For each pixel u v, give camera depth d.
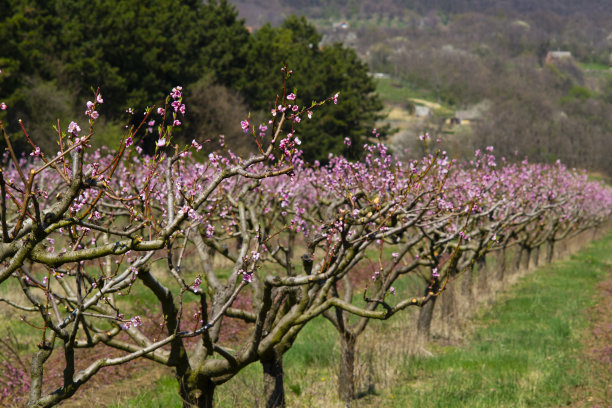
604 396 12.55
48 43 49.25
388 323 18.28
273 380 8.99
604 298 25.30
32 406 5.18
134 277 5.71
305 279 6.52
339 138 67.62
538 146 112.44
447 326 17.73
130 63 54.28
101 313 6.87
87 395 11.75
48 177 16.00
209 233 5.73
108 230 4.38
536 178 22.58
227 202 9.85
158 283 6.42
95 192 6.02
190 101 54.59
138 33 54.56
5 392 9.78
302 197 20.19
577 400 12.38
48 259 4.54
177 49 61.28
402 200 7.16
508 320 20.75
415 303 7.36
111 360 5.61
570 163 109.56
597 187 42.38
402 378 13.70
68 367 5.37
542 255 41.69
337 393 12.16
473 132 109.88
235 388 10.98
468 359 15.08
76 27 51.31
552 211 29.52
